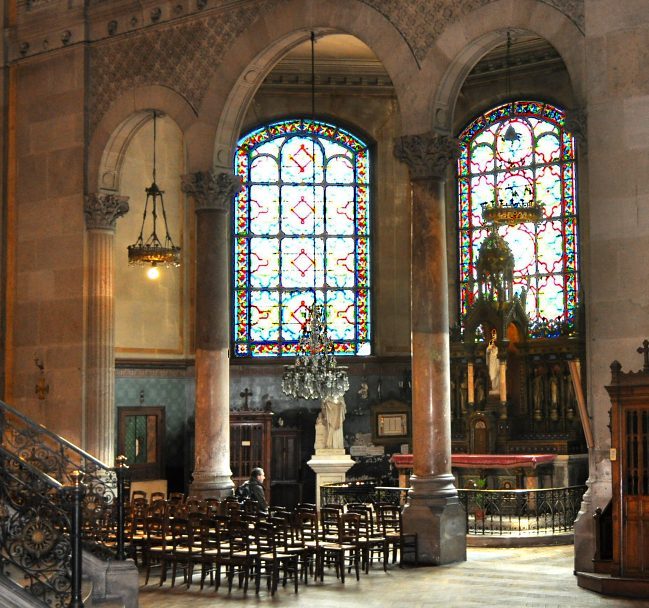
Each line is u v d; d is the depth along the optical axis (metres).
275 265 29.55
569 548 20.95
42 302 23.98
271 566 16.19
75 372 23.31
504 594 15.66
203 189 21.88
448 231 29.38
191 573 16.97
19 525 12.59
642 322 15.91
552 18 17.83
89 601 13.31
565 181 27.77
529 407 26.36
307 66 29.59
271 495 28.27
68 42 23.84
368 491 25.75
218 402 21.67
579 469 25.16
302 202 29.83
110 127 23.30
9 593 11.72
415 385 19.38
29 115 24.48
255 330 29.31
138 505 19.70
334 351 29.42
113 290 23.70
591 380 16.34
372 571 18.09
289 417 28.94
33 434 15.73
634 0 16.23
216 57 21.86
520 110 28.66
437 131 19.48
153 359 27.84
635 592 15.05
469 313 26.70
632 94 16.19
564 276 27.53
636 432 14.99
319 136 30.03
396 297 29.55
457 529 18.95
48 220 24.00
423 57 19.48
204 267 21.88
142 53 22.91
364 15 20.12
